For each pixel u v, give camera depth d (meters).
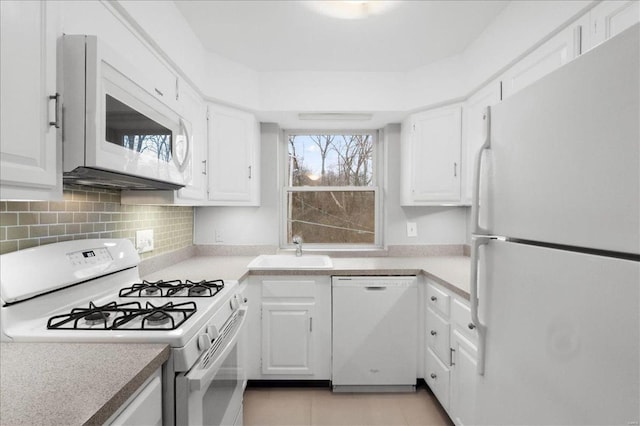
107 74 0.94
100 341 0.94
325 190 2.96
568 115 0.71
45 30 0.81
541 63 1.50
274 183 2.78
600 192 0.63
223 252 2.73
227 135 2.32
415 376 2.16
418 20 1.84
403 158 2.69
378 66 2.38
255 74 2.42
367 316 2.15
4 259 1.00
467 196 2.20
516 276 0.89
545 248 0.78
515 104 0.90
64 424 0.58
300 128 2.93
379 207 2.94
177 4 1.68
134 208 1.82
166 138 1.34
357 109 2.45
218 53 2.19
